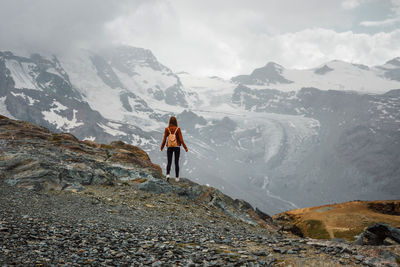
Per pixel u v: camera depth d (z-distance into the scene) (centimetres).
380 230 879
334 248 691
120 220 970
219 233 964
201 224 1134
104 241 686
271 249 732
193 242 781
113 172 1706
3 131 2062
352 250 667
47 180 1284
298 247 736
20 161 1416
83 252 588
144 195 1433
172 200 1452
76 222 835
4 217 733
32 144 1808
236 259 624
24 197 1049
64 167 1457
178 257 623
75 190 1305
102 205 1162
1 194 1031
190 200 1545
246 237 900
